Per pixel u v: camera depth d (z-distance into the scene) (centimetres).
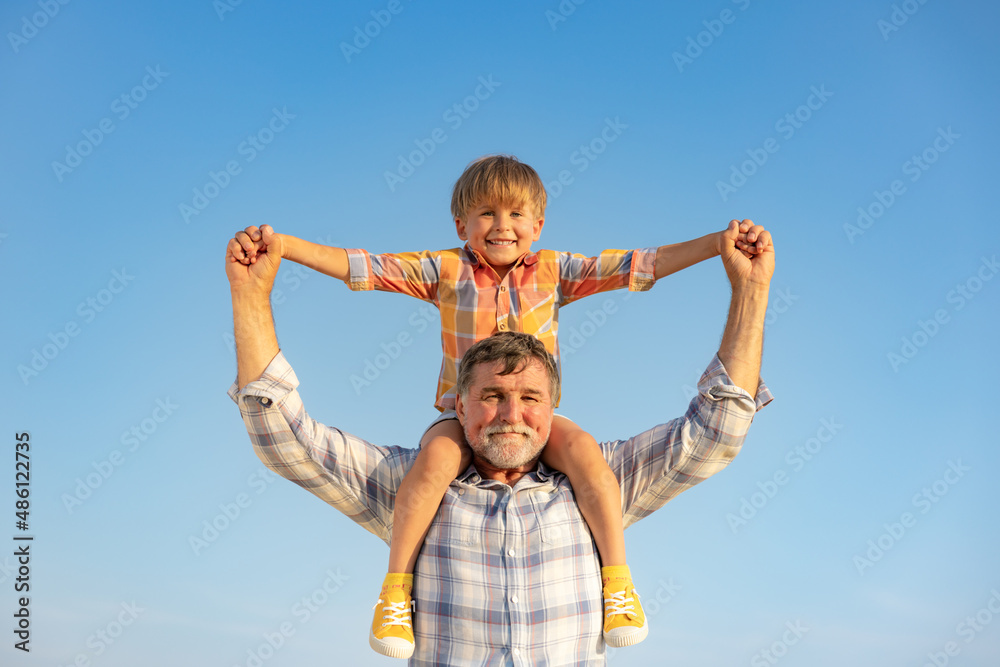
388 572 329
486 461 347
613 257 400
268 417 334
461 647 314
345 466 355
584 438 354
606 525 336
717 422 342
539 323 402
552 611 317
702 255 366
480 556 324
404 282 401
